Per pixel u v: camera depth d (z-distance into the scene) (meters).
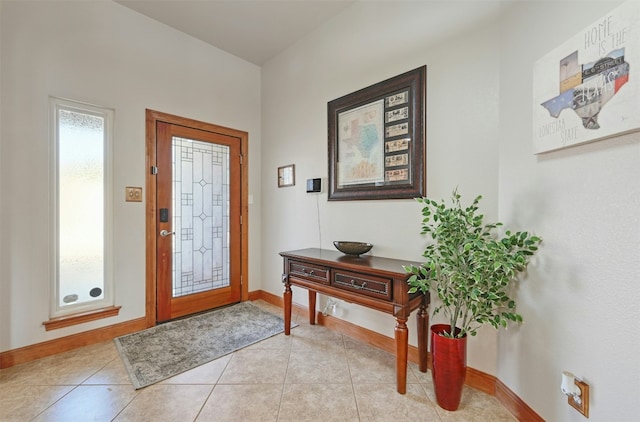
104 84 2.35
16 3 1.96
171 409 1.50
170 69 2.74
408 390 1.66
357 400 1.57
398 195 2.07
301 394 1.62
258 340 2.29
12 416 1.44
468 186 1.75
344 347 2.19
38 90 2.04
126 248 2.46
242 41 2.97
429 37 1.93
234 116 3.23
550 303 1.25
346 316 2.43
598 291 1.04
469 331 1.64
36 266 2.03
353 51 2.42
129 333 2.43
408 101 2.03
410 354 2.02
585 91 1.07
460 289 1.40
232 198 3.21
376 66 2.25
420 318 1.83
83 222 2.27
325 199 2.66
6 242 1.93
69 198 2.20
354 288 1.86
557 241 1.22
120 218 2.43
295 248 2.98
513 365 1.48
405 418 1.44
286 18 2.61
